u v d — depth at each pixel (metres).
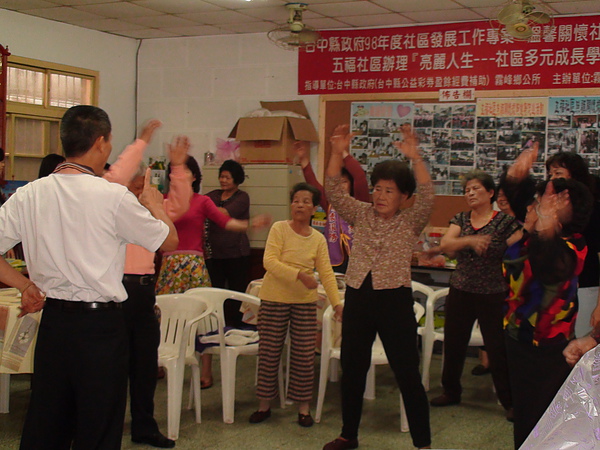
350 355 3.08
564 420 1.14
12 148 5.95
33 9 5.75
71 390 2.25
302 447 3.28
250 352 3.68
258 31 6.36
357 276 2.99
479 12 5.41
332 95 6.16
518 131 5.60
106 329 2.23
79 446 2.24
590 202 2.32
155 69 6.82
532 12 4.31
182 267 4.11
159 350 3.50
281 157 5.87
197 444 3.29
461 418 3.79
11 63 5.85
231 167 5.42
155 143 6.87
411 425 2.95
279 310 3.57
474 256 3.69
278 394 4.10
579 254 2.32
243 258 5.60
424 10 5.39
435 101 5.84
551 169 3.10
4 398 3.66
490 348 3.69
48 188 2.23
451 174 5.80
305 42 5.37
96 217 2.19
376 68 6.01
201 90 6.66
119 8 5.65
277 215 5.86
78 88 6.46
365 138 6.06
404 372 2.93
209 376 4.27
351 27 6.06
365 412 3.86
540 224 2.33
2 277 2.24
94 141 2.27
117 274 2.26
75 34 6.34
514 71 5.58
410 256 2.99
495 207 5.74
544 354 2.34
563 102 5.45
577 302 2.36
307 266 3.52
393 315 2.94
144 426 3.21
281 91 6.36
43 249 2.20
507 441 3.43
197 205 4.12
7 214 2.25
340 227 4.63
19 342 2.96
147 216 2.26
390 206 2.95
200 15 5.81
